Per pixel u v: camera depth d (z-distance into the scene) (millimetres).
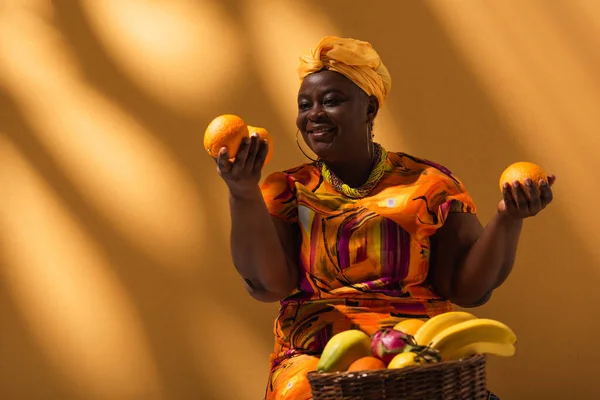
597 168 9422
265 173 9500
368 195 6840
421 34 9453
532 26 9438
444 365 4949
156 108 9531
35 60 9562
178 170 9516
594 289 9406
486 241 6535
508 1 9445
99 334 9516
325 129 6785
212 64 9523
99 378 9508
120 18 9539
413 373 4922
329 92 6766
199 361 9477
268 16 9508
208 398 9477
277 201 6914
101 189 9539
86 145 9555
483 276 6625
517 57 9438
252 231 6422
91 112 9555
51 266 9547
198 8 9539
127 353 9500
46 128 9570
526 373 9391
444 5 9445
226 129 5840
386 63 9453
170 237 9508
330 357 5363
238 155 5867
